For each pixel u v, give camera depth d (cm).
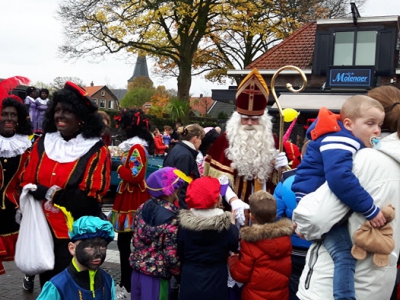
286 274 343
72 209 376
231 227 341
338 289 249
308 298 264
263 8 2217
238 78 2062
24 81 474
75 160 386
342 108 269
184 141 471
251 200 347
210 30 2464
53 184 377
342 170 245
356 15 1803
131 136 532
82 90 387
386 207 246
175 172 365
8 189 456
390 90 278
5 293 488
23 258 375
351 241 256
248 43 2628
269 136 414
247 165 404
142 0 2100
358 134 259
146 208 366
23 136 473
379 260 245
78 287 292
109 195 1026
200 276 333
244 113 408
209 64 2816
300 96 1540
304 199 263
